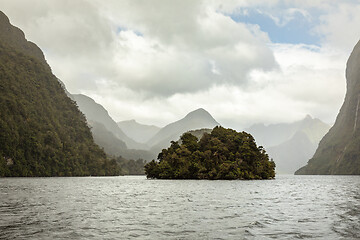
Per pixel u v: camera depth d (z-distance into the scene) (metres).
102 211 27.20
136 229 19.20
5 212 25.86
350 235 17.56
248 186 73.62
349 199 40.53
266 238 16.88
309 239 16.61
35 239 16.44
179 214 25.61
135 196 43.91
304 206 31.97
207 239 16.64
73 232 18.20
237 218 23.59
